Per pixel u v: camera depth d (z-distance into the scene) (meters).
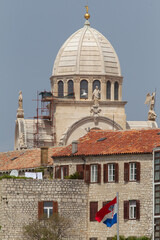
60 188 112.12
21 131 171.50
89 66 176.50
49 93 174.00
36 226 109.25
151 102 180.00
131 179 110.88
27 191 111.31
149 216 109.00
